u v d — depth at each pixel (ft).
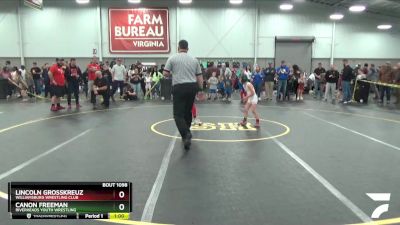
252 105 33.58
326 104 55.52
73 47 84.43
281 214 14.02
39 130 31.63
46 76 62.69
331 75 60.29
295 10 85.71
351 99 61.52
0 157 22.48
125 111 45.32
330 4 84.48
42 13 83.25
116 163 21.11
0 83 61.52
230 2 82.02
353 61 88.02
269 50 86.48
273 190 16.67
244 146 25.62
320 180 18.13
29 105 51.75
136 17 83.87
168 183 17.58
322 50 87.20
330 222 13.33
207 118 39.32
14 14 82.84
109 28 84.02
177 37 84.79
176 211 14.26
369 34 87.30
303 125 35.09
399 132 31.68
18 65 84.43
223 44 85.56
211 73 61.41
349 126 34.76
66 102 56.70
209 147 25.23
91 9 83.66
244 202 15.21
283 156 22.88
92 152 23.71
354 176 18.83
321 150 24.61
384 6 77.05
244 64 79.71
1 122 36.01
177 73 23.72
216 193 16.24
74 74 49.08
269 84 62.75
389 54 88.28
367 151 24.40
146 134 29.89
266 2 85.05
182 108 24.16
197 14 84.74
